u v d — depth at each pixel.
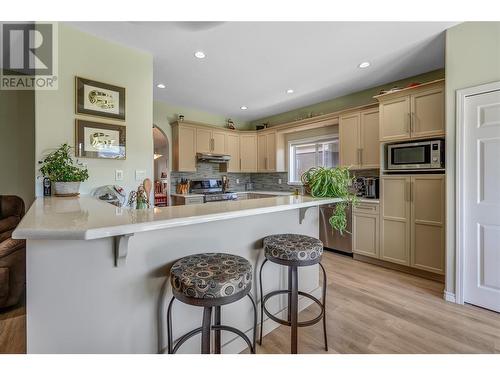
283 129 4.91
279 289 1.96
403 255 2.97
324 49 2.55
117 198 2.31
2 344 1.62
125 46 2.45
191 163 4.67
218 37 2.31
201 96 4.09
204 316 1.09
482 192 2.12
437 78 3.08
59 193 2.03
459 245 2.22
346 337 1.76
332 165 4.54
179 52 2.58
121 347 1.17
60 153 2.04
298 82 3.47
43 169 2.02
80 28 2.16
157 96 4.09
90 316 1.09
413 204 2.88
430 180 2.75
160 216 1.09
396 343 1.69
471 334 1.79
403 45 2.48
